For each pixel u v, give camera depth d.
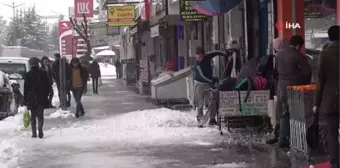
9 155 13.70
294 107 11.95
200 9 20.48
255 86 15.42
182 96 26.00
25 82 16.62
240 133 15.76
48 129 18.58
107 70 100.88
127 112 23.70
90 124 19.55
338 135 9.62
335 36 9.59
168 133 16.50
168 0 26.98
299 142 11.71
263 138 14.81
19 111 25.56
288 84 12.66
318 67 9.59
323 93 9.59
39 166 12.26
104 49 98.12
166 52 39.88
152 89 27.27
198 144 14.49
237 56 19.67
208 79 17.75
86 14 32.16
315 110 9.73
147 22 37.91
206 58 17.98
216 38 24.36
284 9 16.92
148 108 25.47
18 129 18.48
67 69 25.86
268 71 15.52
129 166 12.02
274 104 14.55
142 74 36.09
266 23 19.28
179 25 33.75
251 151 13.28
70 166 12.20
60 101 26.92
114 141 15.48
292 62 12.60
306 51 16.50
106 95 35.97
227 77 17.36
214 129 16.83
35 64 16.70
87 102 30.25
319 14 16.20
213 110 17.17
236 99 15.48
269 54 17.17
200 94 17.88
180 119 18.81
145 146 14.49
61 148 14.58
